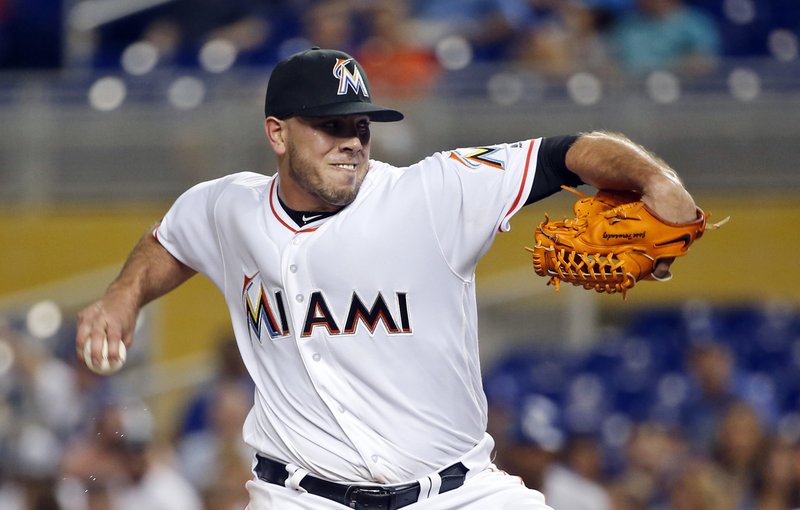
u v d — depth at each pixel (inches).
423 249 551.2
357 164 557.9
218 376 1348.4
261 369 586.6
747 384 1406.3
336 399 557.6
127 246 1640.0
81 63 1815.9
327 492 566.9
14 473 1229.1
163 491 1178.6
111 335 591.8
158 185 1648.6
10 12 1843.0
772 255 1587.1
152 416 1473.9
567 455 1147.9
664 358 1505.9
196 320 1573.6
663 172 535.8
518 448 1040.2
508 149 559.8
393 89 1589.6
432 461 563.5
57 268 1644.9
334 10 1785.2
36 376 1413.6
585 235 549.0
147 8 1886.1
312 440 564.1
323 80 551.2
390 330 553.6
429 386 559.2
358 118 558.6
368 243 551.5
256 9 1893.5
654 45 1723.7
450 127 1583.4
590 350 1523.1
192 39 1862.7
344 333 555.5
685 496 1168.2
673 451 1268.5
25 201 1657.2
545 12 1790.1
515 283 1568.7
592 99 1588.3
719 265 1596.9
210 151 1632.6
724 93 1588.3
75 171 1656.0
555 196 1587.1
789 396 1461.6
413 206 551.8
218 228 593.9
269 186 585.3
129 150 1647.4
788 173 1584.6
